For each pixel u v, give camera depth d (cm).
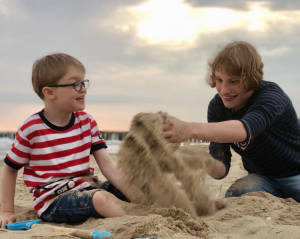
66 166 278
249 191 321
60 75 278
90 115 308
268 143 310
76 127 292
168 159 247
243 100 297
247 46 290
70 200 258
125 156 253
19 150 274
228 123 250
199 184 260
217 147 334
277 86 302
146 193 253
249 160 331
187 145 267
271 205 276
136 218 224
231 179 471
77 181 273
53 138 279
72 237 207
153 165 245
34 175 277
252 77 283
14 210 300
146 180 248
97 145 301
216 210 268
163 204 250
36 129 276
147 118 245
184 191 256
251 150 317
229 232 226
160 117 245
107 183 290
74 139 287
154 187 249
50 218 267
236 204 276
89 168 293
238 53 282
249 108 283
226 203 278
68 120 290
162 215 235
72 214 257
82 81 288
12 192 278
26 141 273
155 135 241
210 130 242
